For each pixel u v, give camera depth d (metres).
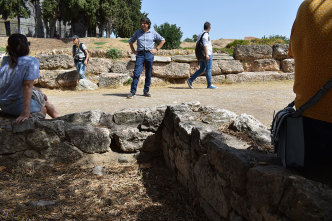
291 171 1.75
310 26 1.70
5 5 31.84
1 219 2.49
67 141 3.84
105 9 33.38
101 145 3.93
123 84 10.11
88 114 4.21
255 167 1.87
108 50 10.98
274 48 11.26
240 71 11.04
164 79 10.66
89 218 2.61
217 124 3.26
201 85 10.45
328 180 1.70
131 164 3.91
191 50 11.47
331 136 1.73
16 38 3.62
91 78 10.30
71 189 3.15
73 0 30.48
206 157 2.56
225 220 2.25
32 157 3.75
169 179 3.54
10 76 3.68
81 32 41.16
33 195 3.00
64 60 10.30
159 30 17.98
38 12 36.34
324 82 1.66
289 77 10.95
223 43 17.08
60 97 7.99
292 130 1.80
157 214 2.71
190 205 2.87
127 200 2.97
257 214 1.79
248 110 5.57
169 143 3.73
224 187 2.21
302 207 1.40
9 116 3.96
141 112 4.22
